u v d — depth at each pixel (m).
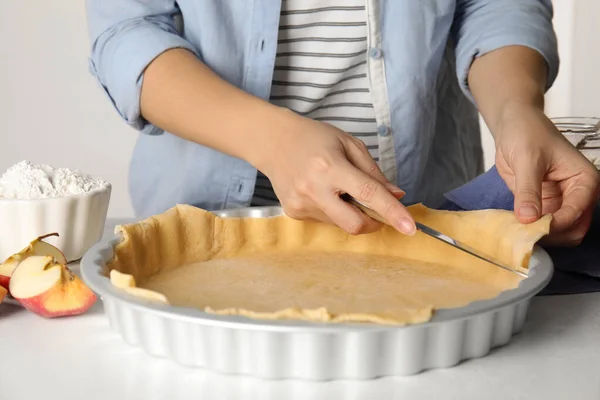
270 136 0.81
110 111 2.25
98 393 0.61
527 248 0.75
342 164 0.76
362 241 0.91
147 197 1.16
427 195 1.22
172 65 0.92
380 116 1.10
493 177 0.98
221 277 0.80
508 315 0.66
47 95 2.24
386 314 0.59
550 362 0.65
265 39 1.02
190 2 1.04
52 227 0.92
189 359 0.64
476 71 1.03
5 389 0.62
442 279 0.80
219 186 1.08
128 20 1.00
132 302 0.63
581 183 0.81
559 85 2.30
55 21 2.19
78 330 0.74
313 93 1.08
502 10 1.09
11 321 0.76
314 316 0.59
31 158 2.28
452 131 1.25
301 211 0.81
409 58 1.08
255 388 0.61
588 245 0.90
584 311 0.77
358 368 0.61
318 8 1.04
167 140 1.11
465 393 0.60
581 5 2.19
